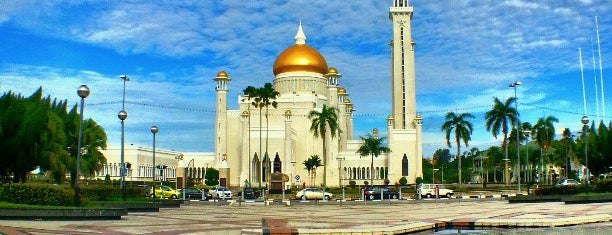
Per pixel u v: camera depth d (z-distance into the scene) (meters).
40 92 49.66
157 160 129.88
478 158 168.88
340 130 127.25
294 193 83.44
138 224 27.88
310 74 134.75
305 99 129.38
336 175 123.56
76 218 29.92
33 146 44.59
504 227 23.45
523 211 34.44
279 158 119.06
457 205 47.72
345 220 29.88
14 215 29.09
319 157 121.00
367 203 56.19
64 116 62.12
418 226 22.77
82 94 33.91
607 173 83.81
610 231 19.64
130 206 40.31
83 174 66.25
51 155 46.31
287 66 135.00
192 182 114.38
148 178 123.75
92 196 44.66
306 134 127.44
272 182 83.31
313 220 29.95
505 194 74.81
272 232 20.47
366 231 20.62
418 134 125.62
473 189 89.88
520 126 107.56
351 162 128.62
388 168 122.94
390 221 28.30
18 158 44.16
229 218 32.97
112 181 91.25
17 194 32.44
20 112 44.69
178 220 31.11
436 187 64.38
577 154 75.69
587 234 19.28
